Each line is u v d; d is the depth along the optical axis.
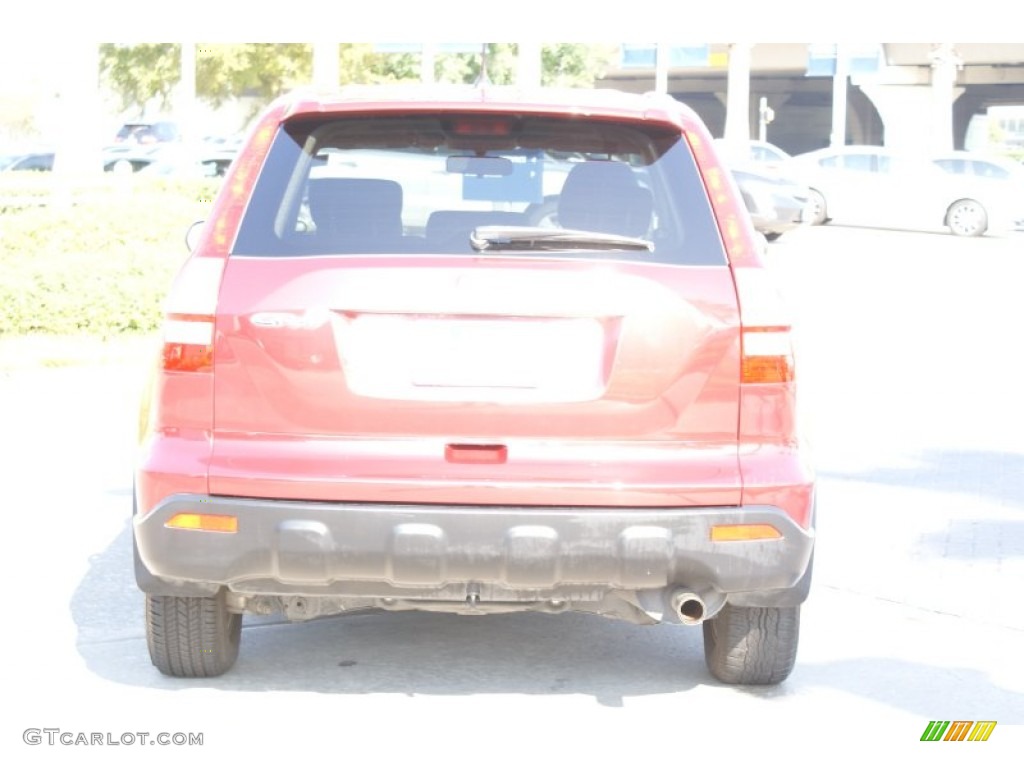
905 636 5.93
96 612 6.09
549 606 4.77
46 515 7.88
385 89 4.95
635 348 4.52
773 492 4.52
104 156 40.66
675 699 5.11
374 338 4.51
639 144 4.82
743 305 4.58
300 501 4.45
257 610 4.91
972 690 5.27
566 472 4.46
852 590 6.61
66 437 10.09
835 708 5.04
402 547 4.39
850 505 8.33
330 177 4.70
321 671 5.35
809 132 74.88
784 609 5.01
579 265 4.55
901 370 13.60
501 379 4.50
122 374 12.95
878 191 33.56
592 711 4.96
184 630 4.98
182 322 4.54
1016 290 21.69
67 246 15.34
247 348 4.51
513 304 4.50
